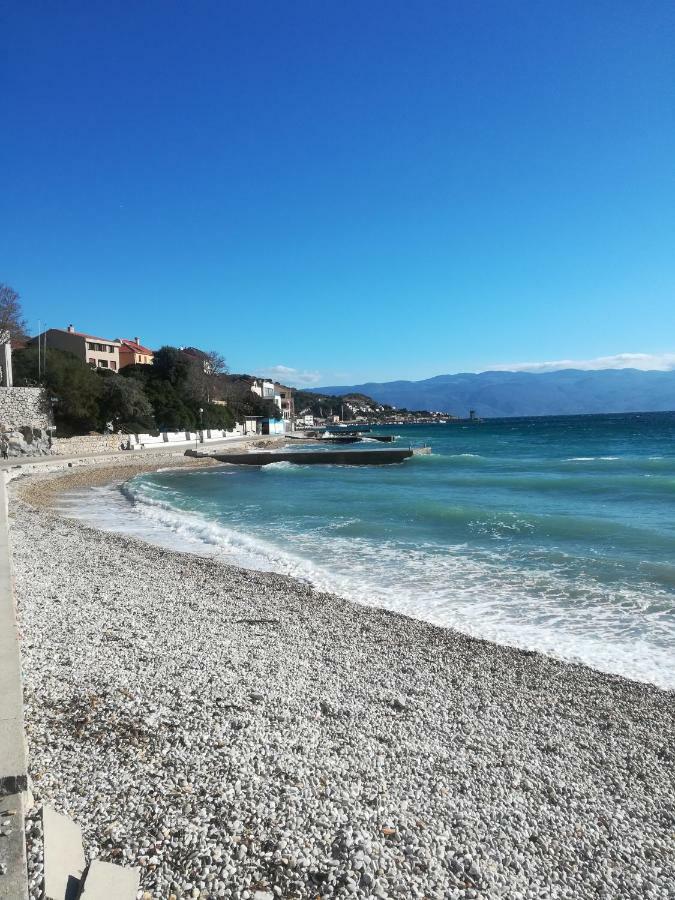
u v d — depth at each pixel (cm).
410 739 597
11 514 2070
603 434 10062
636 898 390
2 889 303
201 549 1636
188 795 441
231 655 800
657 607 1119
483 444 8156
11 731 452
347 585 1281
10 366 4947
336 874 373
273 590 1205
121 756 489
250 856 379
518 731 640
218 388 10188
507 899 375
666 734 647
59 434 5294
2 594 888
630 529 1856
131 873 343
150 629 888
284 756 524
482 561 1498
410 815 456
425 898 365
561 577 1337
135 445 6006
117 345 8381
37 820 377
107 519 2188
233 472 4628
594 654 898
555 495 2808
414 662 834
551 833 455
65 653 735
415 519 2164
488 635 979
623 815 490
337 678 753
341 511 2403
